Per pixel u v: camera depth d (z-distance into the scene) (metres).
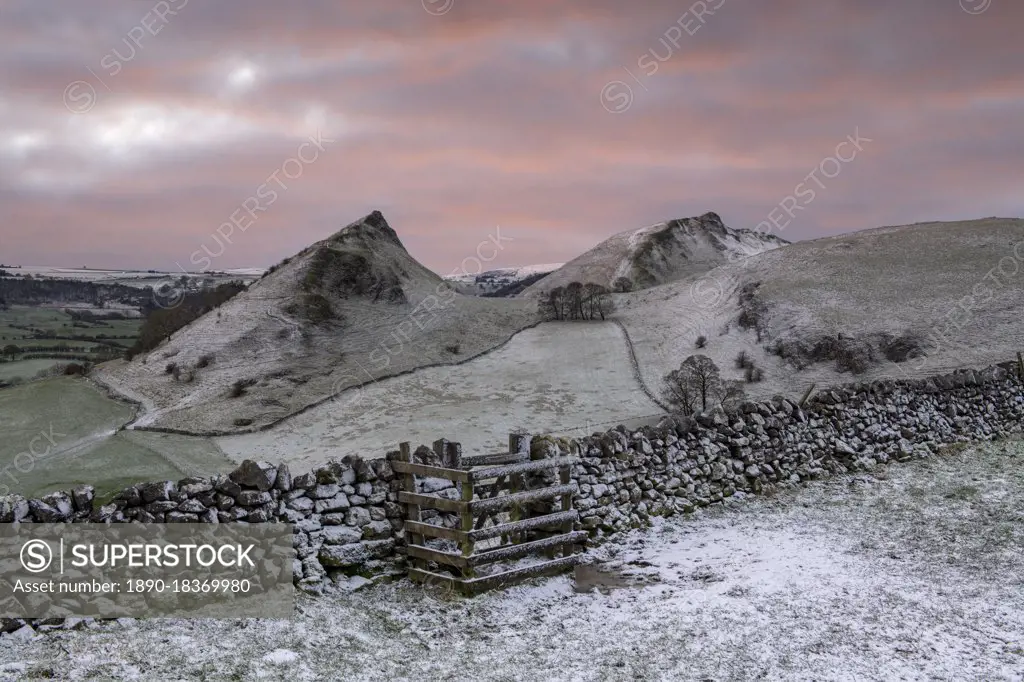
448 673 8.95
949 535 14.12
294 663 8.77
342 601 10.86
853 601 10.98
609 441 15.13
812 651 9.38
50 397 108.94
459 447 12.75
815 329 111.75
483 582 11.44
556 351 124.12
